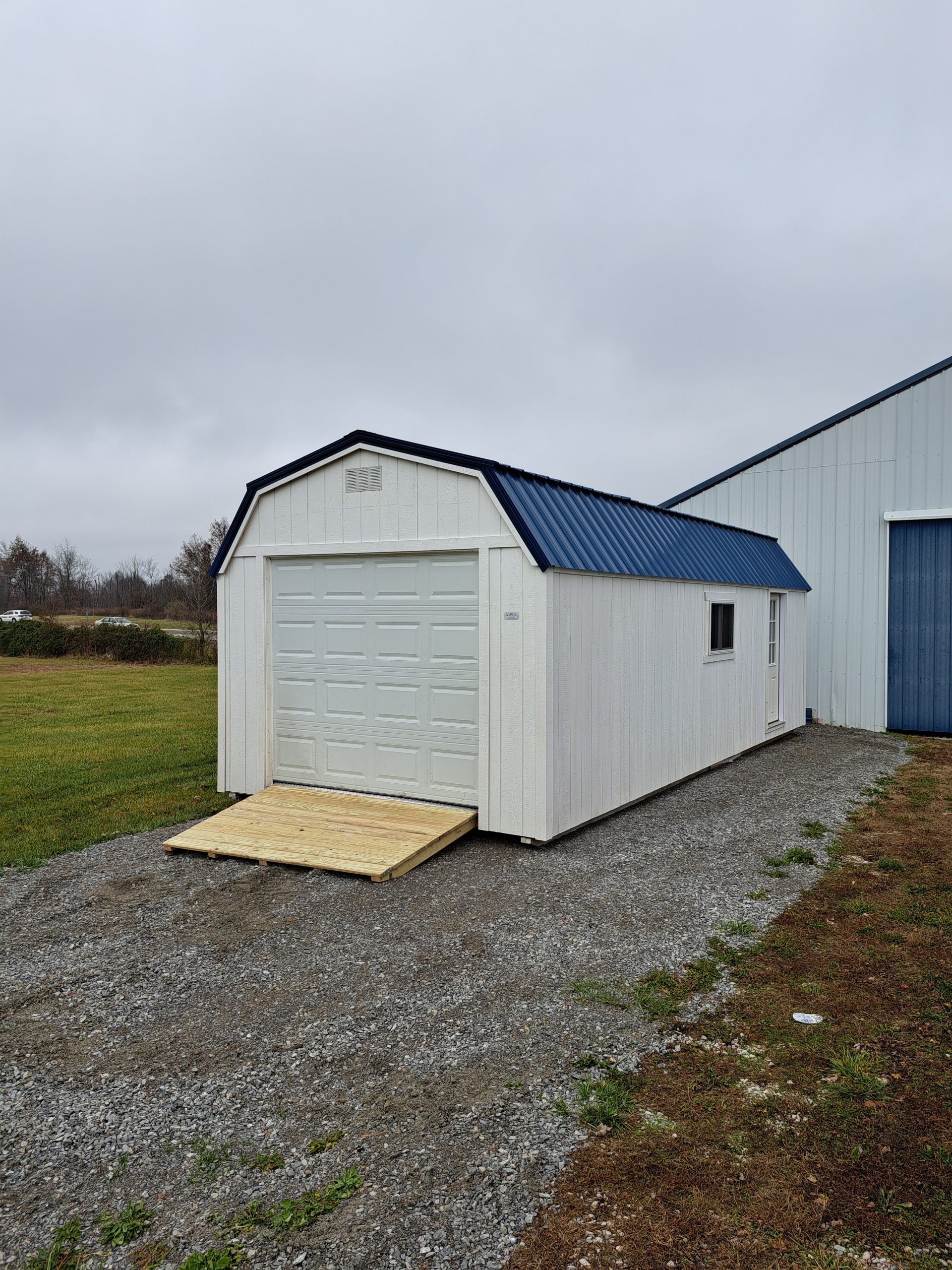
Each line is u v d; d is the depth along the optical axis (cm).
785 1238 230
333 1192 253
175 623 4266
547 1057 333
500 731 648
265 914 508
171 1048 350
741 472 1399
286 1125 292
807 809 773
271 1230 238
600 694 705
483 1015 371
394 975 416
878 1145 271
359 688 738
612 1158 267
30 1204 253
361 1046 347
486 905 516
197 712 1537
